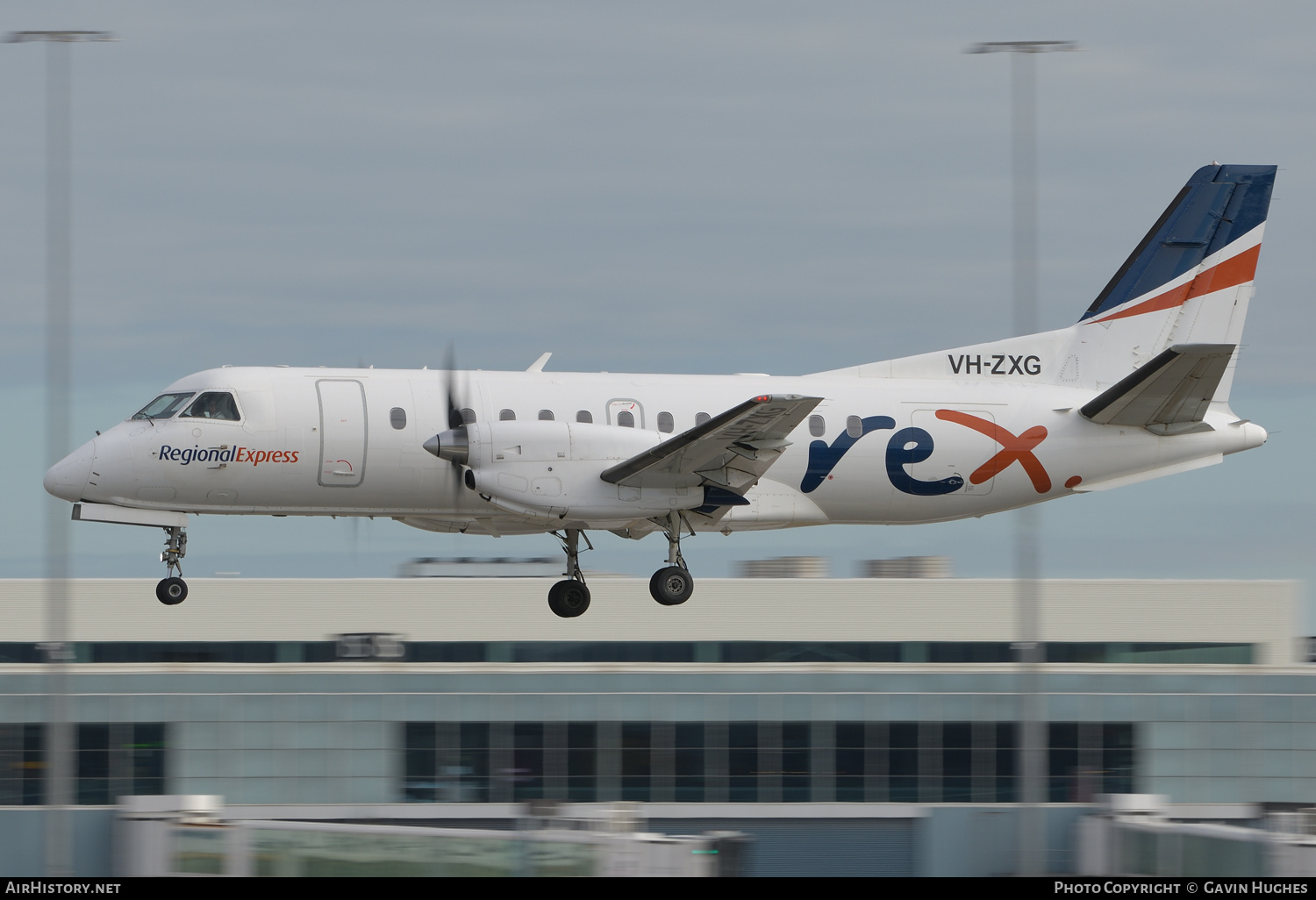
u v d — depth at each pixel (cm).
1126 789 9194
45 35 6781
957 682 9138
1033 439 9325
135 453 8225
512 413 8625
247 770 8612
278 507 8531
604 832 7675
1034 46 7294
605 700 8900
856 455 9081
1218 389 9769
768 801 8956
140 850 7525
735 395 9038
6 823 7994
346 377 8569
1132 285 9862
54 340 6819
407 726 8756
